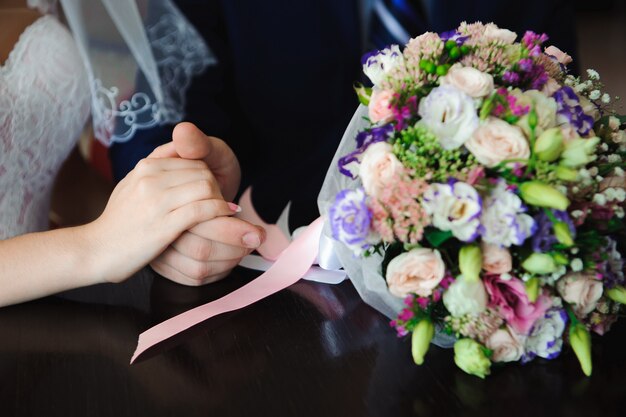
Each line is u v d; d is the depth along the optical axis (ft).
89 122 5.52
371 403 2.60
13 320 3.14
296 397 2.64
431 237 2.56
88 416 2.58
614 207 2.64
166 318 3.16
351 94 5.17
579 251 2.65
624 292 2.72
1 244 3.38
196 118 4.76
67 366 2.83
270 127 5.12
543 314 2.62
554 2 5.56
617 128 2.88
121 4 4.56
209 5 4.87
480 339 2.64
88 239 3.37
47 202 4.90
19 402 2.65
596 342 2.88
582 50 17.54
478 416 2.53
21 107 4.36
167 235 3.30
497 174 2.56
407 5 5.05
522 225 2.50
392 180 2.55
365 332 3.00
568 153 2.53
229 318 3.11
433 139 2.54
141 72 4.67
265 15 4.91
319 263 3.36
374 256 2.85
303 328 3.03
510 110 2.59
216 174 3.95
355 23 5.05
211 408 2.60
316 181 4.87
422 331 2.59
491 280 2.61
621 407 2.56
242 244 3.40
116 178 4.78
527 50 2.80
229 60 5.01
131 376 2.77
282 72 5.02
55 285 3.30
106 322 3.13
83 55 4.66
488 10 5.33
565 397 2.61
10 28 4.46
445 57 2.79
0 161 4.30
